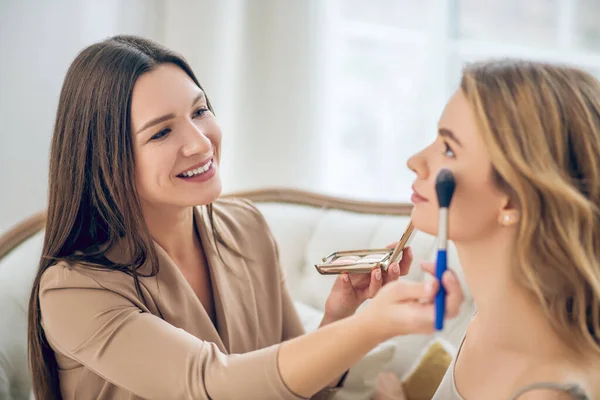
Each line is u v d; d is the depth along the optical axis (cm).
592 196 73
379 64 234
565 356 74
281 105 214
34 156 193
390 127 237
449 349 136
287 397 80
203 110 108
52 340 100
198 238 118
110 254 105
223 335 113
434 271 72
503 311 77
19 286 131
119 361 93
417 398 135
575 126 72
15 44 188
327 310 112
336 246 162
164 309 104
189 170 102
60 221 104
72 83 102
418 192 77
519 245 73
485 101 73
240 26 208
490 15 233
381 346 136
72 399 107
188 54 200
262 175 217
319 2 212
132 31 198
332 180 230
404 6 231
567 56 240
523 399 73
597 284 71
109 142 99
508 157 71
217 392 84
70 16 191
